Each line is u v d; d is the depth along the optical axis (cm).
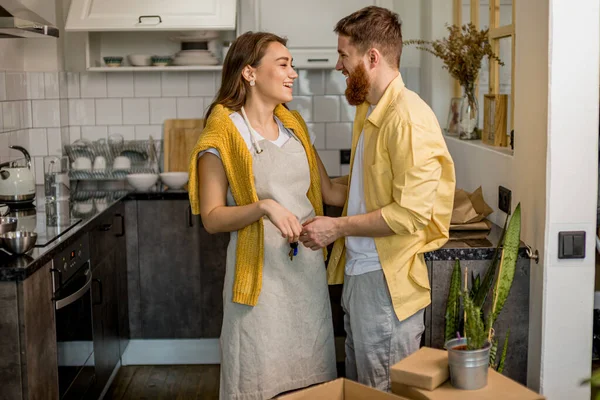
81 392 333
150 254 443
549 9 252
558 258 262
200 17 444
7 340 262
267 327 260
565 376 268
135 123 496
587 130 256
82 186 476
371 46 251
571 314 265
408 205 236
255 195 253
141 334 449
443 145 245
